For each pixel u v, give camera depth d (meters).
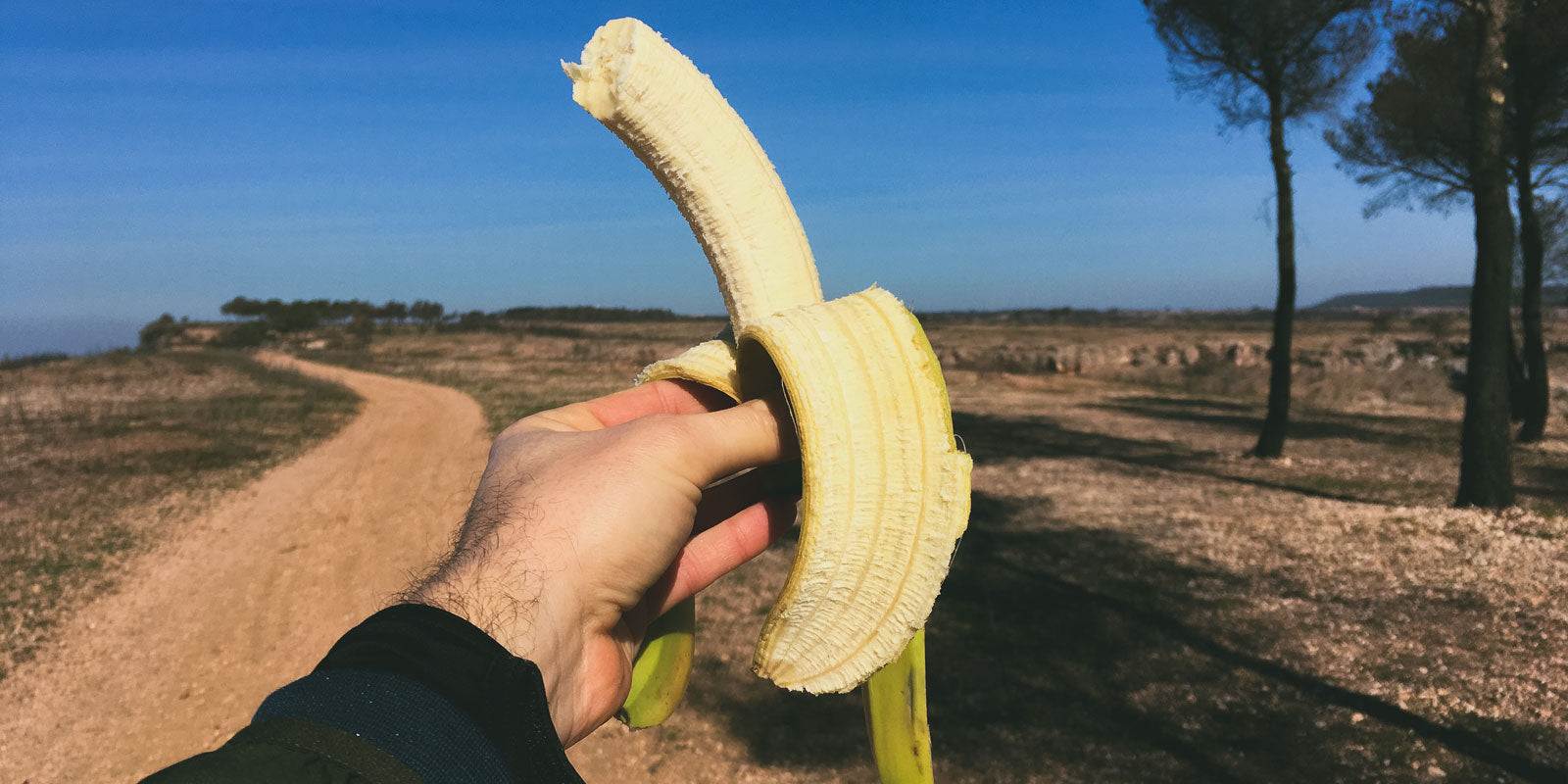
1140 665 4.99
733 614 5.89
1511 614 5.55
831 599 0.71
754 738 4.37
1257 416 16.42
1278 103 11.10
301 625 6.48
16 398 20.94
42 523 9.00
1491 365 8.31
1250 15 10.54
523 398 22.06
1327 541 7.41
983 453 12.28
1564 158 12.14
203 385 25.64
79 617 6.62
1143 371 24.02
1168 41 11.56
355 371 32.41
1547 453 11.89
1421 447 12.50
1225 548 7.25
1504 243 8.27
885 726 0.76
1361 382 19.73
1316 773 3.85
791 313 0.74
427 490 10.92
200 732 4.97
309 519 9.63
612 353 37.28
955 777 3.92
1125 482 10.15
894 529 0.69
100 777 4.55
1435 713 4.29
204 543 8.67
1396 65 11.23
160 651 6.06
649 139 0.87
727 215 0.88
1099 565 6.83
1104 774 3.90
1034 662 5.08
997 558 7.06
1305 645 5.18
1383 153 11.88
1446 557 6.83
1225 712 4.42
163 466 12.43
